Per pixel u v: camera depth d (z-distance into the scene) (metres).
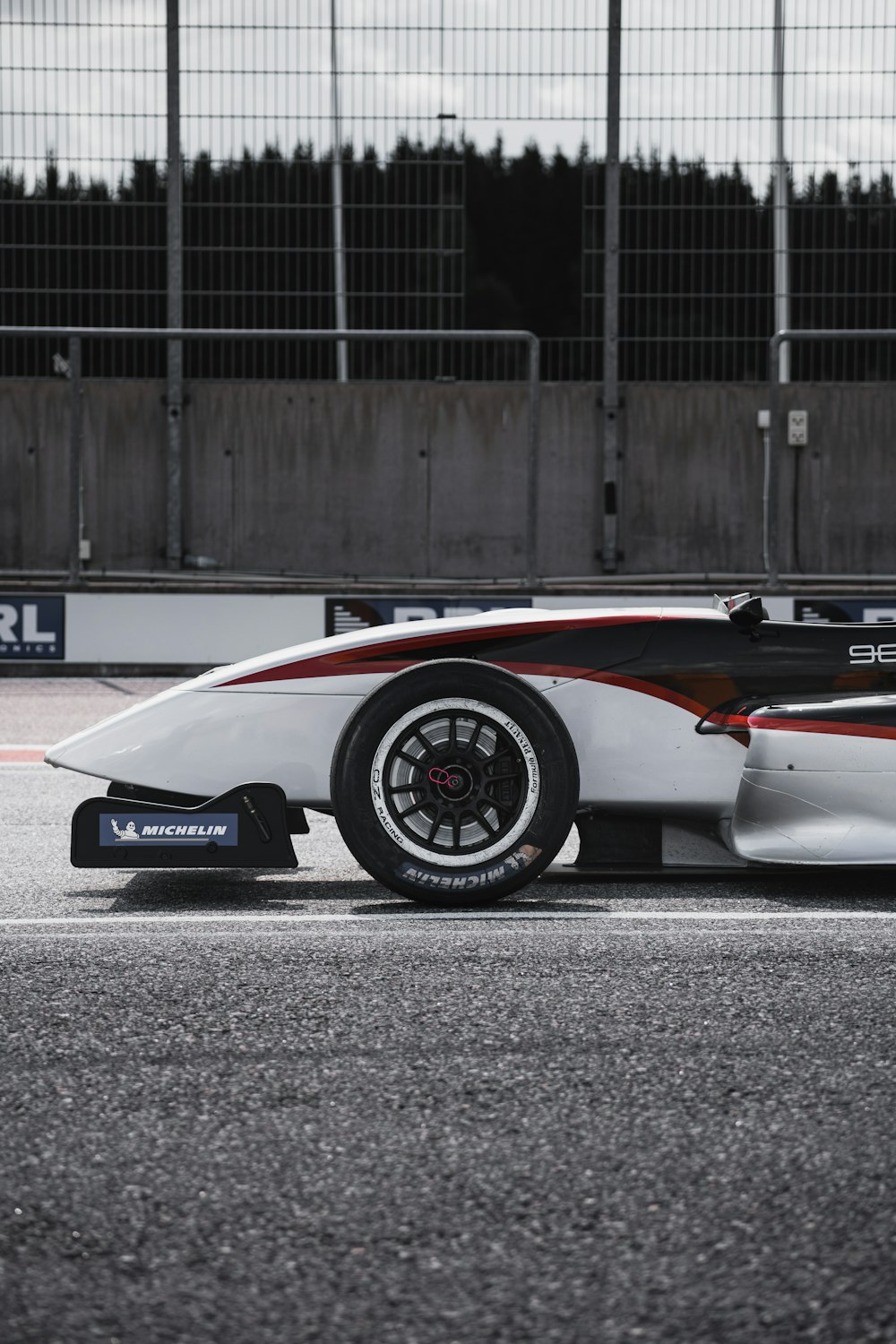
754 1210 2.11
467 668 4.01
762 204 15.52
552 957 3.46
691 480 16.05
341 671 4.16
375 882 4.47
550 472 16.19
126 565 16.30
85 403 16.14
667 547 16.14
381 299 15.68
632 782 4.20
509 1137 2.38
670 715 4.21
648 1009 3.05
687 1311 1.83
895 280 15.52
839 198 15.42
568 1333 1.77
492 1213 2.10
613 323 15.81
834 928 3.76
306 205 15.56
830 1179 2.21
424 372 16.23
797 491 16.09
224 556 16.28
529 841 4.02
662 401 15.97
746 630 4.26
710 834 4.40
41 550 16.22
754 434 15.98
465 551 16.30
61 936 3.69
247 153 15.49
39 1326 1.80
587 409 16.06
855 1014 3.00
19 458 16.16
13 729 8.86
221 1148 2.34
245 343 16.16
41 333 13.01
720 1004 3.07
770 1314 1.82
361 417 16.17
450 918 3.90
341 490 16.25
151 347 16.11
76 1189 2.19
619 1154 2.31
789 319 15.66
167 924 3.84
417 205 15.58
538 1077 2.65
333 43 15.37
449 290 15.65
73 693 11.27
